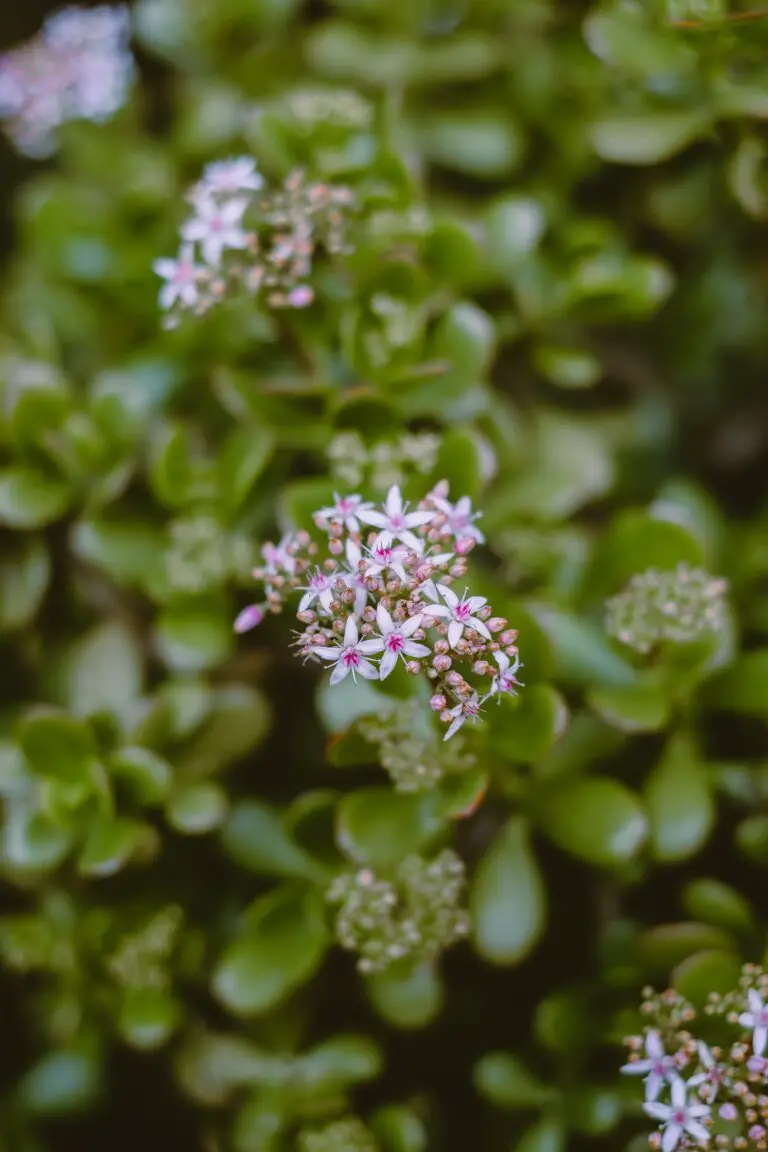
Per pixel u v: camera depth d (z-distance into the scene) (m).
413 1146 0.60
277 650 0.63
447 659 0.52
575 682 0.59
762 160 0.63
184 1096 0.66
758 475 0.70
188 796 0.61
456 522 0.54
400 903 0.59
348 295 0.61
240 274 0.58
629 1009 0.59
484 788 0.57
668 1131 0.55
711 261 0.70
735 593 0.64
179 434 0.61
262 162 0.63
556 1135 0.59
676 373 0.71
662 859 0.59
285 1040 0.62
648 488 0.69
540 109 0.67
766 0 0.61
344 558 0.56
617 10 0.62
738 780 0.61
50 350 0.65
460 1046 0.64
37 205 0.65
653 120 0.63
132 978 0.62
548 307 0.64
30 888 0.65
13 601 0.65
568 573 0.62
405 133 0.66
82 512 0.64
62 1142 0.65
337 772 0.64
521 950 0.59
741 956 0.59
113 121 0.71
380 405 0.60
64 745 0.60
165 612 0.61
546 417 0.65
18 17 0.77
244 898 0.64
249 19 0.67
